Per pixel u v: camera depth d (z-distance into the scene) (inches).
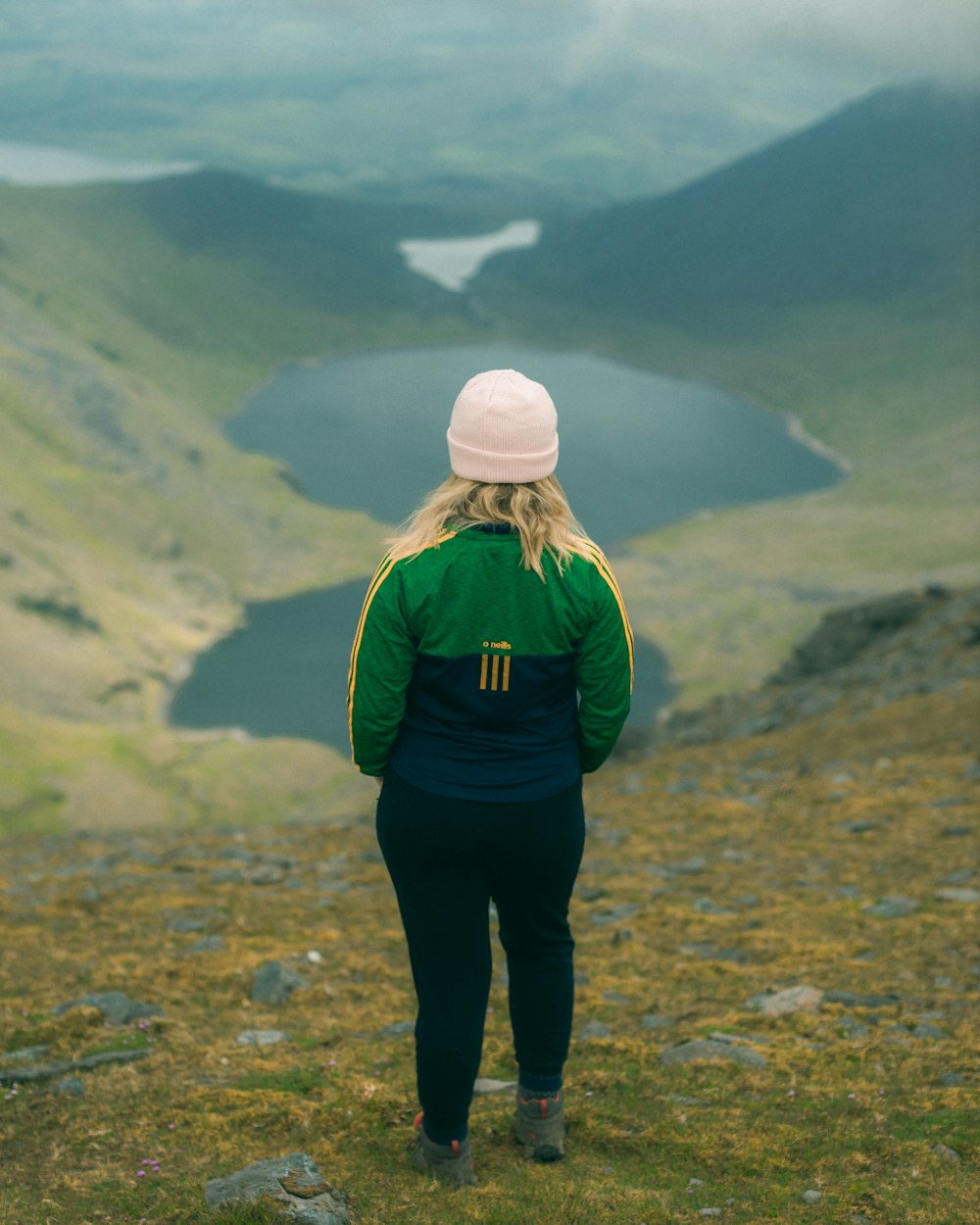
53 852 558.3
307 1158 146.8
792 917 316.8
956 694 676.7
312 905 371.9
